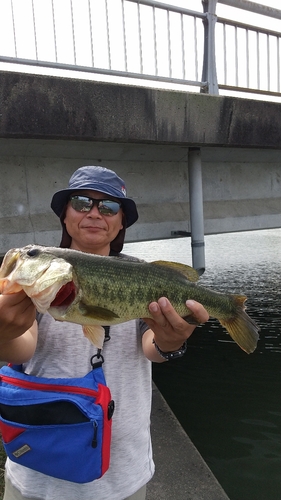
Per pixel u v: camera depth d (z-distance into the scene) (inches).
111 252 102.5
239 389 300.8
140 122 169.2
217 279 743.1
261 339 414.0
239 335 99.7
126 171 197.0
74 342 80.6
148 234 202.2
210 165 225.8
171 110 177.0
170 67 210.7
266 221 244.4
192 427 244.1
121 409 79.4
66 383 73.5
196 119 184.5
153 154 197.2
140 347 87.0
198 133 186.1
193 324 81.0
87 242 89.8
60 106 148.9
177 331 75.1
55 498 74.7
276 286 673.6
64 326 81.8
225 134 194.5
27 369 81.0
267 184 248.1
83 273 77.1
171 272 88.0
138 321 90.2
